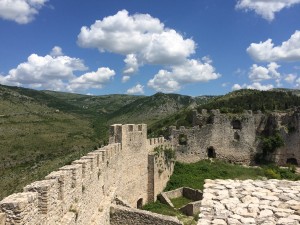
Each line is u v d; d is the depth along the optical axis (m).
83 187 17.66
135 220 23.44
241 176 52.06
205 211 11.33
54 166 60.66
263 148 62.38
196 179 48.66
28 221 10.20
